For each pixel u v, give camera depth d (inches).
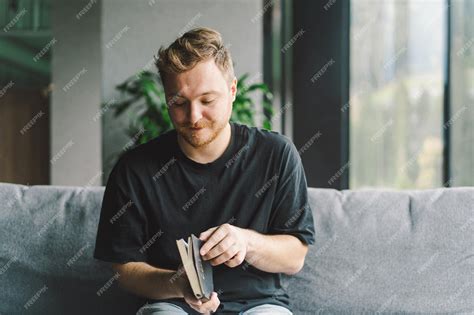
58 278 63.2
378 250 62.2
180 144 57.1
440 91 120.4
